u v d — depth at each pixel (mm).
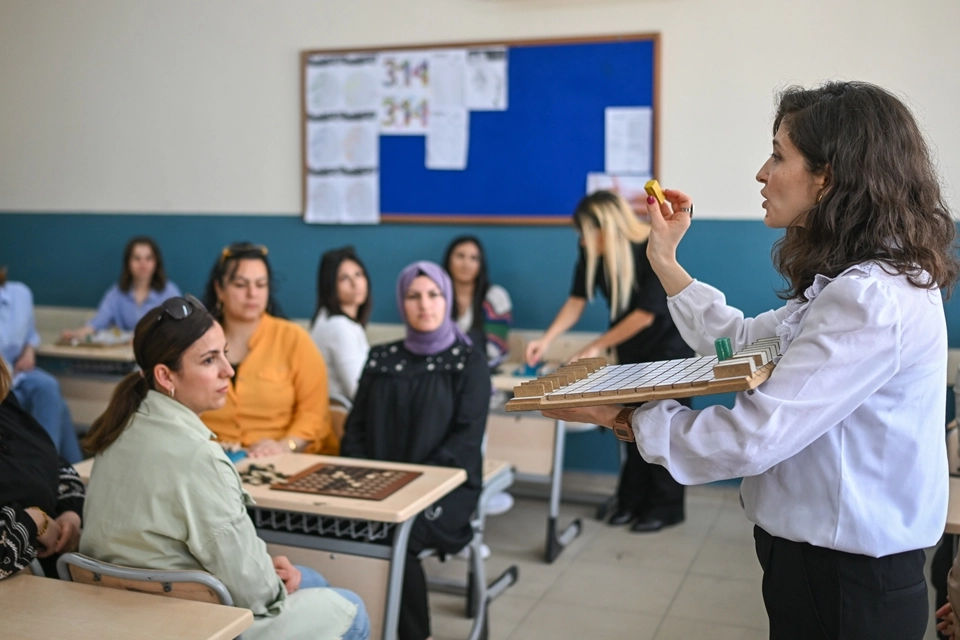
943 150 3832
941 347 1219
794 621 1276
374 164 4719
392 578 2154
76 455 4312
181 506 1703
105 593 1661
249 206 5008
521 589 3285
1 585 1694
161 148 5152
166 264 5215
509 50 4422
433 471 2389
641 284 3723
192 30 5008
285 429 2941
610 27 4270
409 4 4578
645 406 1259
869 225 1196
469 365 2766
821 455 1218
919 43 3836
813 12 3967
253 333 2965
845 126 1198
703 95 4160
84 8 5211
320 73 4754
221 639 1499
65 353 4445
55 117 5352
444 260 4434
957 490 1943
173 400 1780
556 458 3539
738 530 3895
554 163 4414
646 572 3436
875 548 1201
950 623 1740
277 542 2293
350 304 3725
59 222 5418
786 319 1281
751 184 4125
